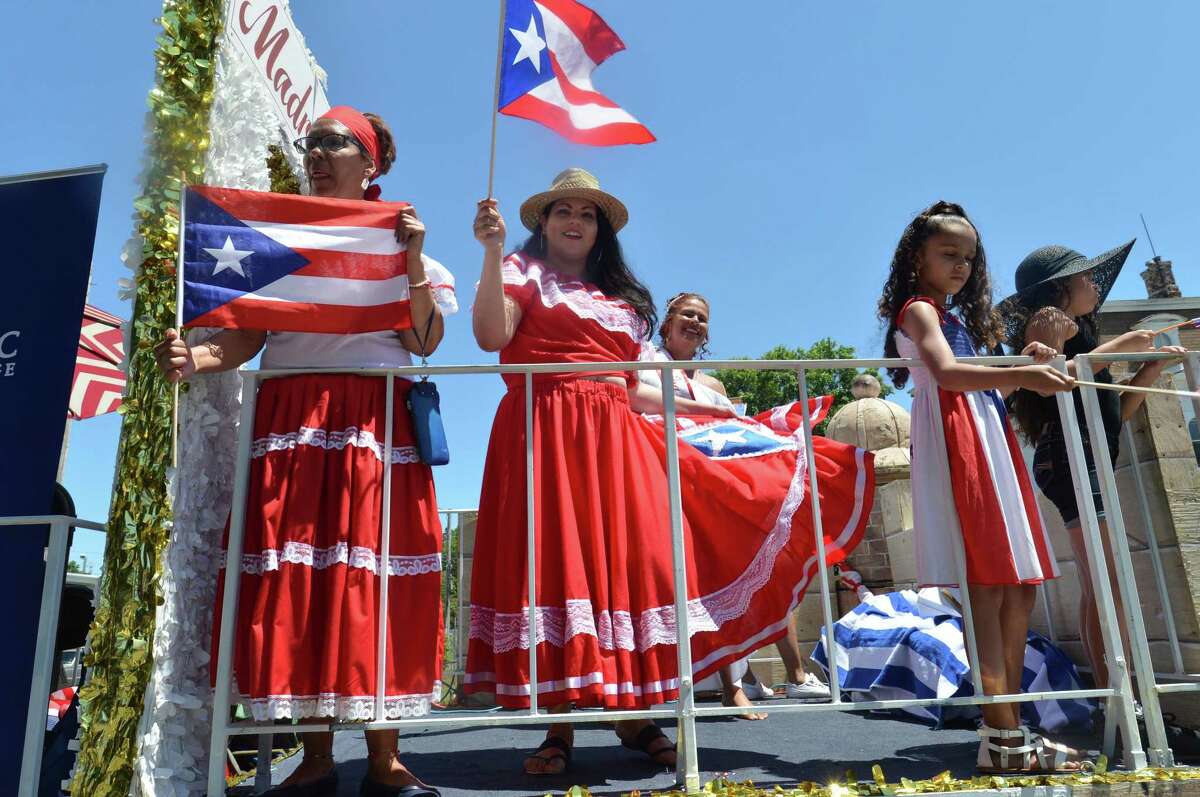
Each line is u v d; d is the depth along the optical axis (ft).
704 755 9.91
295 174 11.00
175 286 7.79
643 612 8.46
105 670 7.05
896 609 15.40
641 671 8.34
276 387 7.98
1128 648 10.39
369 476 7.61
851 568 23.81
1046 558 8.64
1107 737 8.44
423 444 7.80
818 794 7.12
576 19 9.44
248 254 7.91
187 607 7.82
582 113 9.21
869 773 8.66
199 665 7.95
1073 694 8.09
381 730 7.66
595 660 7.95
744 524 9.62
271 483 7.54
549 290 9.48
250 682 7.02
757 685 17.44
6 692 7.17
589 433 8.92
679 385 14.90
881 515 23.71
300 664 7.04
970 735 11.09
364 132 9.07
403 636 7.47
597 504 8.64
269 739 8.90
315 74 11.96
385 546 7.47
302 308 7.91
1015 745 8.23
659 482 9.18
